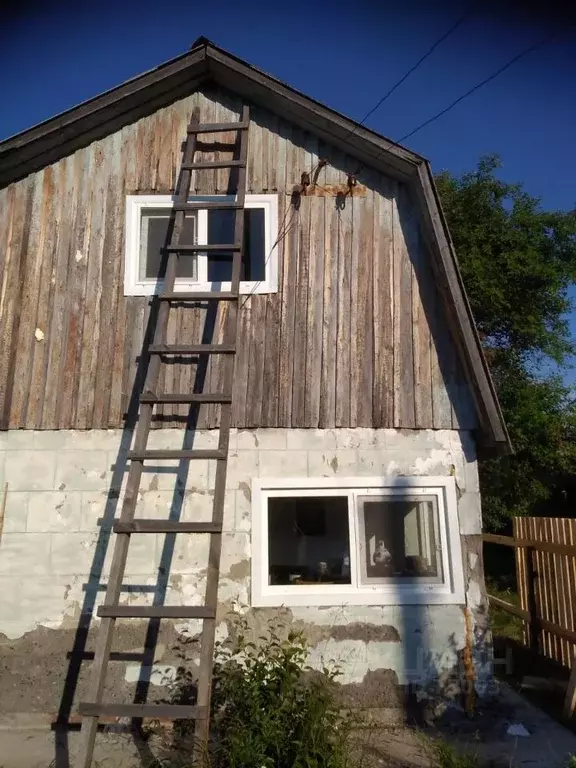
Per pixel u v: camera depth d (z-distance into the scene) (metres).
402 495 6.19
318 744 4.25
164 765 4.64
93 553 6.00
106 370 6.30
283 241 6.60
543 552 7.30
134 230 6.60
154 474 6.12
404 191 6.70
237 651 5.23
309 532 6.13
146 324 6.40
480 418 6.15
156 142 6.79
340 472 6.16
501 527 15.11
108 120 6.64
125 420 6.20
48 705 5.72
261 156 6.78
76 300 6.45
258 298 6.47
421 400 6.30
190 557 6.00
